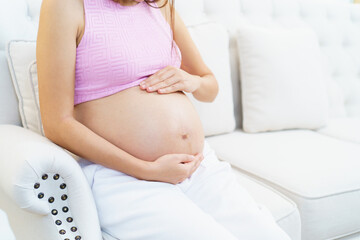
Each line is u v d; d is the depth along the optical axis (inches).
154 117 29.5
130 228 25.3
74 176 23.5
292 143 50.6
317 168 41.2
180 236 23.8
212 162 32.6
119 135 28.7
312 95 58.5
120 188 26.4
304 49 59.9
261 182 39.6
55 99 26.0
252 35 56.9
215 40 54.0
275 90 56.0
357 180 39.8
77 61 27.7
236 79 61.6
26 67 38.1
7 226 31.7
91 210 24.8
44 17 26.1
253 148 48.4
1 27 39.9
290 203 35.3
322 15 73.1
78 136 26.0
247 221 27.9
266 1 66.3
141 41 30.6
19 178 20.9
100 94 29.0
